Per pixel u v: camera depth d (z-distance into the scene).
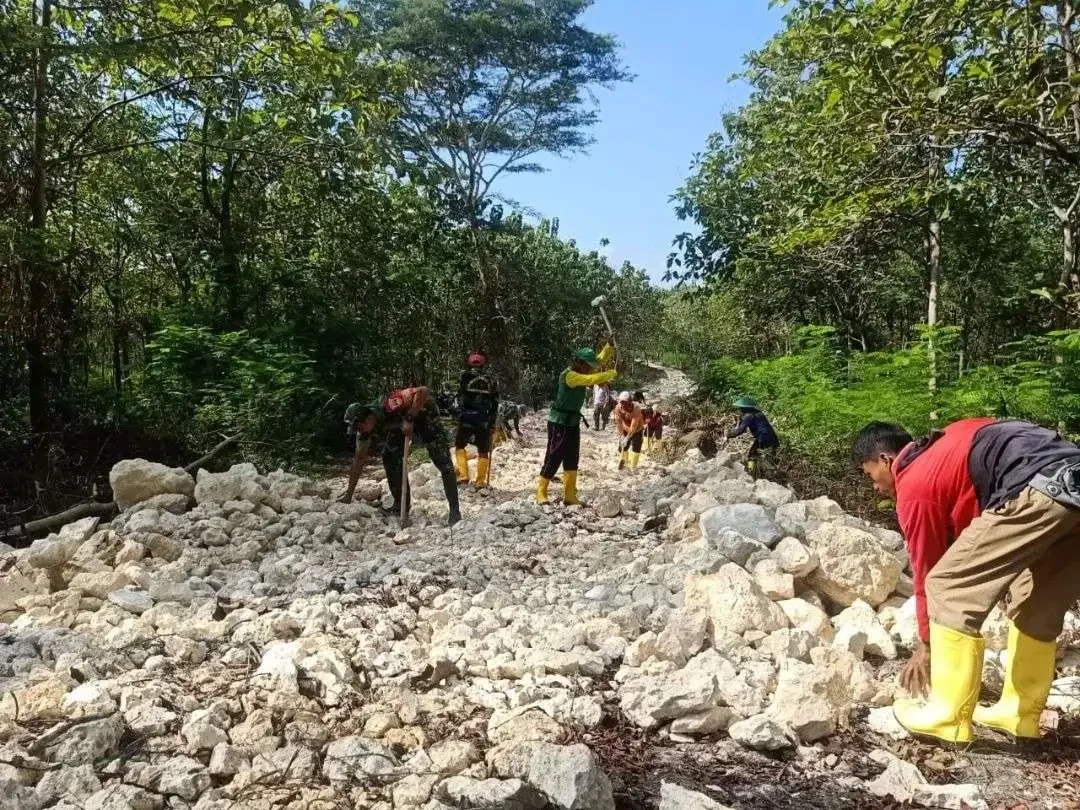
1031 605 3.56
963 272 18.69
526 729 3.48
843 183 11.21
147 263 18.27
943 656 3.46
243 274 18.50
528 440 19.61
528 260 37.25
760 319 26.22
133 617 4.99
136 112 16.34
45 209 13.46
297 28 11.13
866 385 10.94
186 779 2.99
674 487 9.58
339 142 14.98
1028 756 3.51
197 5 10.10
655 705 3.68
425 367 28.28
